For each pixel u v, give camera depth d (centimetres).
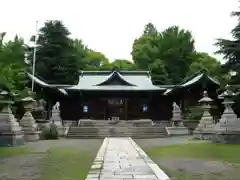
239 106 2967
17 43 4869
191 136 2998
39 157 1426
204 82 3691
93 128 3231
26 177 935
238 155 1476
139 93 4275
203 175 965
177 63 6012
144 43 7131
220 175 964
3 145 1978
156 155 1489
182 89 3891
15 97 3089
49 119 3656
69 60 5653
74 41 6731
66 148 1856
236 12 3216
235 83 3173
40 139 2716
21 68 4156
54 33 5641
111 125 3644
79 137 3011
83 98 4341
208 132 2523
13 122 2072
